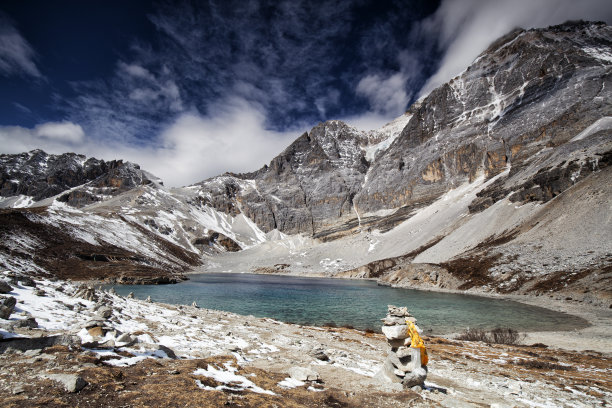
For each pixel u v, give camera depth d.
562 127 172.88
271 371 15.05
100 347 12.87
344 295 82.88
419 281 104.75
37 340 11.48
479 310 56.56
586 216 83.19
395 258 161.00
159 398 8.38
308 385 13.18
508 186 143.88
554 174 108.44
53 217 147.25
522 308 57.59
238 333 25.72
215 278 156.88
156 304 36.75
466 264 99.62
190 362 12.63
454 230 148.25
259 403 9.38
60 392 7.82
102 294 28.53
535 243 88.44
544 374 19.84
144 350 13.73
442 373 19.12
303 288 104.38
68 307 19.80
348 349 25.73
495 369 20.91
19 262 91.06
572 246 76.94
